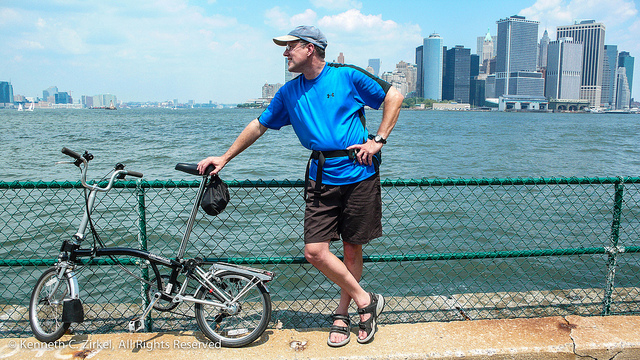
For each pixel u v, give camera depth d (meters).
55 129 46.31
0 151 23.03
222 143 29.38
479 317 3.80
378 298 3.08
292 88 2.82
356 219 2.79
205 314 3.28
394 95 2.69
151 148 25.83
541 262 6.57
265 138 35.75
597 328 3.19
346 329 3.03
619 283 5.99
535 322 3.28
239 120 79.69
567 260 6.64
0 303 5.03
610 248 3.54
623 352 3.01
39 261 3.23
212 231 7.31
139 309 3.95
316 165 2.78
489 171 18.52
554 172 18.58
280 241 6.92
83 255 2.99
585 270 6.32
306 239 2.82
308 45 2.65
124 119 82.94
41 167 16.95
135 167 17.39
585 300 4.09
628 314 3.84
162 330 3.55
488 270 6.33
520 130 54.97
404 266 6.45
